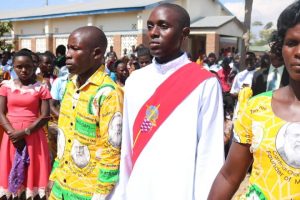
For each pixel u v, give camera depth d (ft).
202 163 7.09
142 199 7.14
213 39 57.98
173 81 7.38
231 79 29.43
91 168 7.72
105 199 7.50
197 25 59.00
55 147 15.21
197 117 7.14
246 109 4.91
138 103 7.61
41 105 12.98
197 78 7.27
